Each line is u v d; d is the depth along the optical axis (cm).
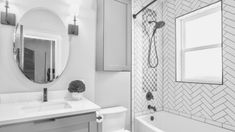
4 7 132
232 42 170
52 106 138
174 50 239
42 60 149
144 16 237
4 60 131
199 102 201
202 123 193
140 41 232
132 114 220
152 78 245
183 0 225
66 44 161
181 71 241
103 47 169
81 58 171
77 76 167
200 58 221
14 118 92
